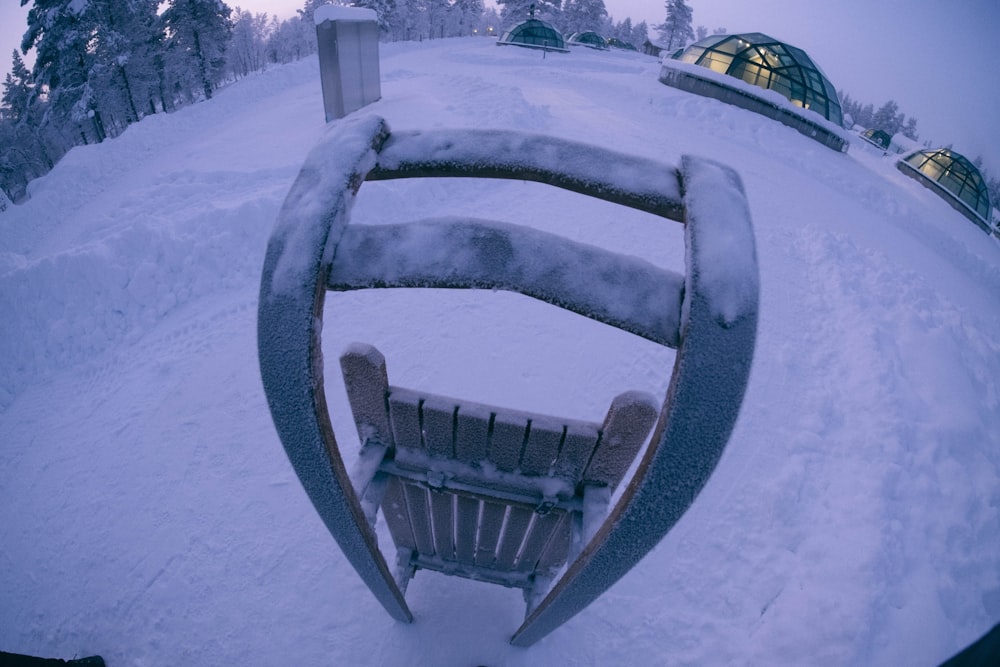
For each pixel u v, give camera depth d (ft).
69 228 21.58
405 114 30.01
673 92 48.29
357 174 2.97
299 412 3.14
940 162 56.95
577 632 8.05
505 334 14.25
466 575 7.40
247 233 16.48
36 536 9.59
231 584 8.74
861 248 20.57
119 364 13.50
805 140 45.57
